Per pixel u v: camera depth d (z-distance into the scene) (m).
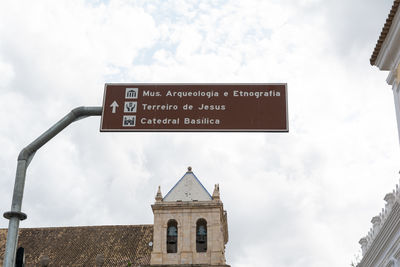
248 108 12.80
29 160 12.17
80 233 54.41
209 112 12.81
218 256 47.84
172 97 12.93
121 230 54.31
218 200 50.09
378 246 32.59
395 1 17.27
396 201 27.59
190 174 52.75
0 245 53.88
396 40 18.69
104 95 12.97
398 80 19.59
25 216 11.80
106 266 49.72
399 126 19.77
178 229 49.22
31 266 50.56
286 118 12.71
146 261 49.53
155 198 50.69
